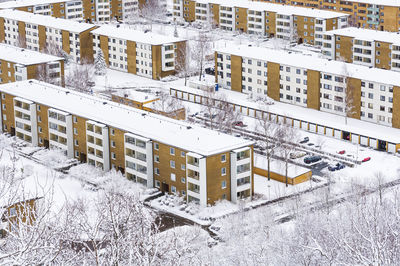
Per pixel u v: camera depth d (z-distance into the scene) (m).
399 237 42.28
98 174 120.12
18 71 168.75
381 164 127.31
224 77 184.00
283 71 168.25
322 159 130.75
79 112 128.00
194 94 170.25
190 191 108.44
